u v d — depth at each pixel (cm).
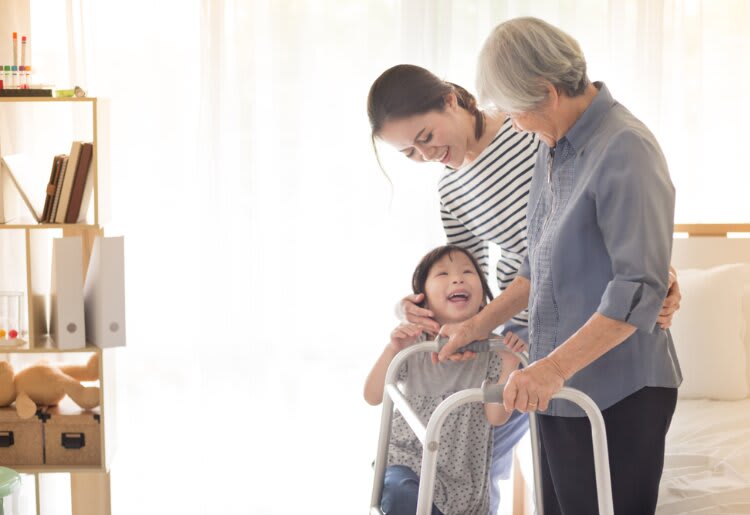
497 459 220
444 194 208
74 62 245
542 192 157
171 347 264
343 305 268
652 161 137
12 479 197
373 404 208
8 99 207
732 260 246
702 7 260
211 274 253
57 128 251
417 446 198
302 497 265
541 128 147
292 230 258
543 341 152
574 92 142
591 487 151
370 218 264
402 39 252
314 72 259
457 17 254
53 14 250
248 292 255
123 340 214
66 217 215
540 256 150
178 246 261
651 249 133
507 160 191
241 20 248
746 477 173
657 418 147
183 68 257
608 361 145
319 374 270
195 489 263
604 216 138
